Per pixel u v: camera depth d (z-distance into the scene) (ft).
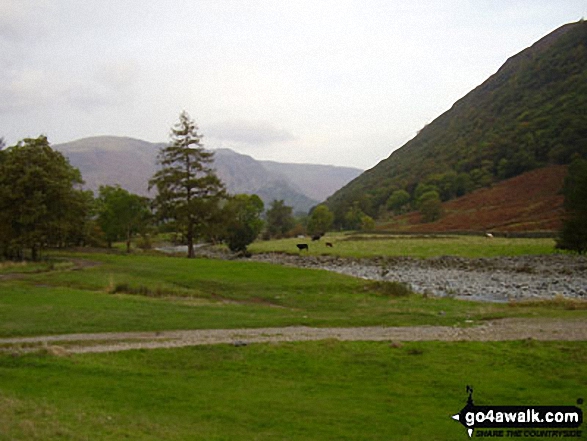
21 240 167.12
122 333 65.72
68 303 87.15
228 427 34.94
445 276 170.30
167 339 62.44
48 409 35.99
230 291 117.50
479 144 639.35
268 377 49.03
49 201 173.78
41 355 53.31
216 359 53.98
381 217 542.57
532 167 503.20
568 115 547.90
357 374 49.88
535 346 57.36
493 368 51.31
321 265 222.07
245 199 339.16
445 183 553.23
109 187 294.05
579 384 46.50
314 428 35.19
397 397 43.21
